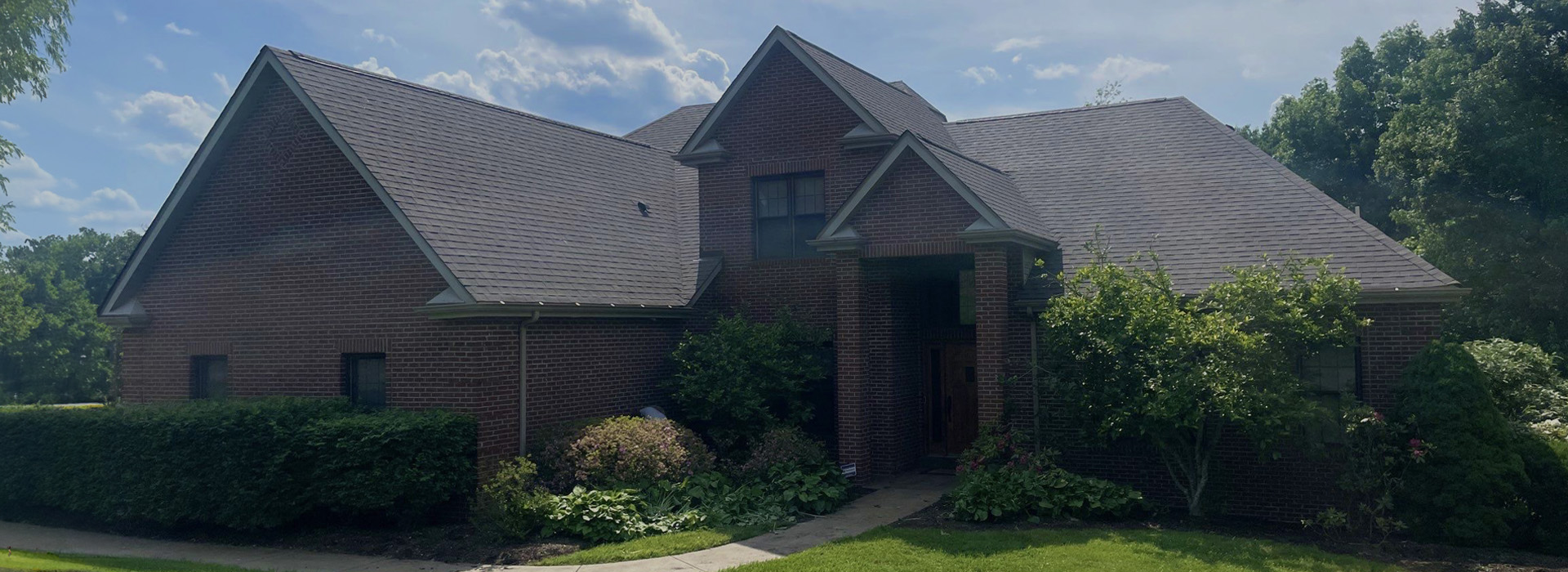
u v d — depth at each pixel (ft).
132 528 50.93
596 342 55.11
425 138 55.88
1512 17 87.30
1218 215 56.54
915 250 54.90
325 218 53.47
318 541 45.98
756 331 58.39
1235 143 62.75
